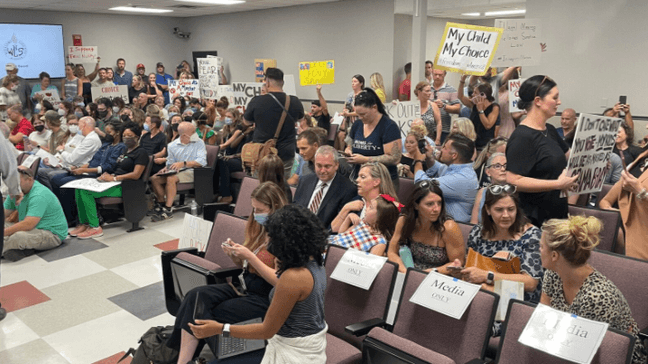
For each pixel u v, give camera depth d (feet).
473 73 16.74
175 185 20.44
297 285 6.67
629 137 15.97
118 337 11.47
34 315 12.54
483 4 28.30
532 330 6.19
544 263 6.80
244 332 6.97
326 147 11.37
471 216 11.05
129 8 37.99
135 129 18.97
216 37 43.50
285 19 37.40
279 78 16.75
